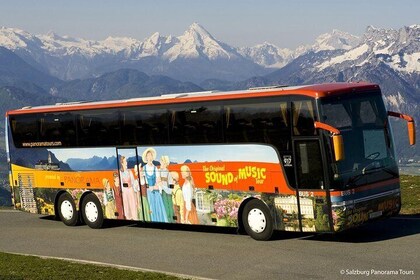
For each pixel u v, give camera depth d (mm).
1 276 19391
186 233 26250
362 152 21531
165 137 25594
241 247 22203
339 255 19750
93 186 28828
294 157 21656
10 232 29766
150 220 26641
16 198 32375
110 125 27641
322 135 20844
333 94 21281
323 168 20906
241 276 17938
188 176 24938
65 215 30453
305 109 21281
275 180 22234
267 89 22625
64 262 21312
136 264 20656
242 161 23141
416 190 33062
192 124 24578
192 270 19156
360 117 21766
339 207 20688
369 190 21484
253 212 23141
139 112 26422
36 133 30953
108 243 25062
